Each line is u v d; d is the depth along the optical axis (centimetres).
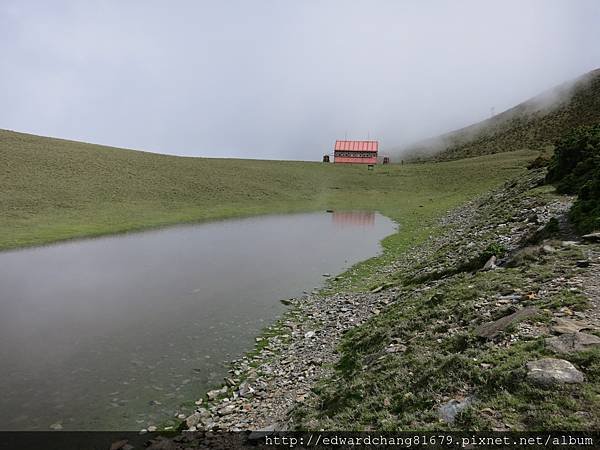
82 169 8044
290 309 2428
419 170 12569
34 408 1387
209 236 5078
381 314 1884
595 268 1370
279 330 2081
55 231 4869
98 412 1362
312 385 1395
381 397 1026
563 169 3544
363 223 6291
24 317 2255
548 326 1045
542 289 1322
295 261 3719
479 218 3866
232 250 4216
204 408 1373
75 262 3616
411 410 916
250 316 2305
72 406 1399
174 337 2002
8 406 1398
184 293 2727
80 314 2311
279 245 4503
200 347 1888
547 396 773
